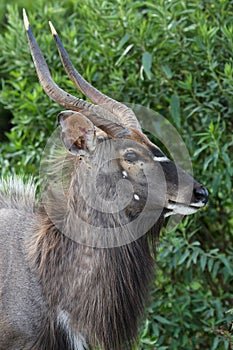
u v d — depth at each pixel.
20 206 7.55
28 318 6.96
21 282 7.01
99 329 6.96
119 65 9.34
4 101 10.30
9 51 10.59
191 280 8.97
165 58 9.16
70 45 9.81
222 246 9.41
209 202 9.20
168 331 8.92
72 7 11.30
